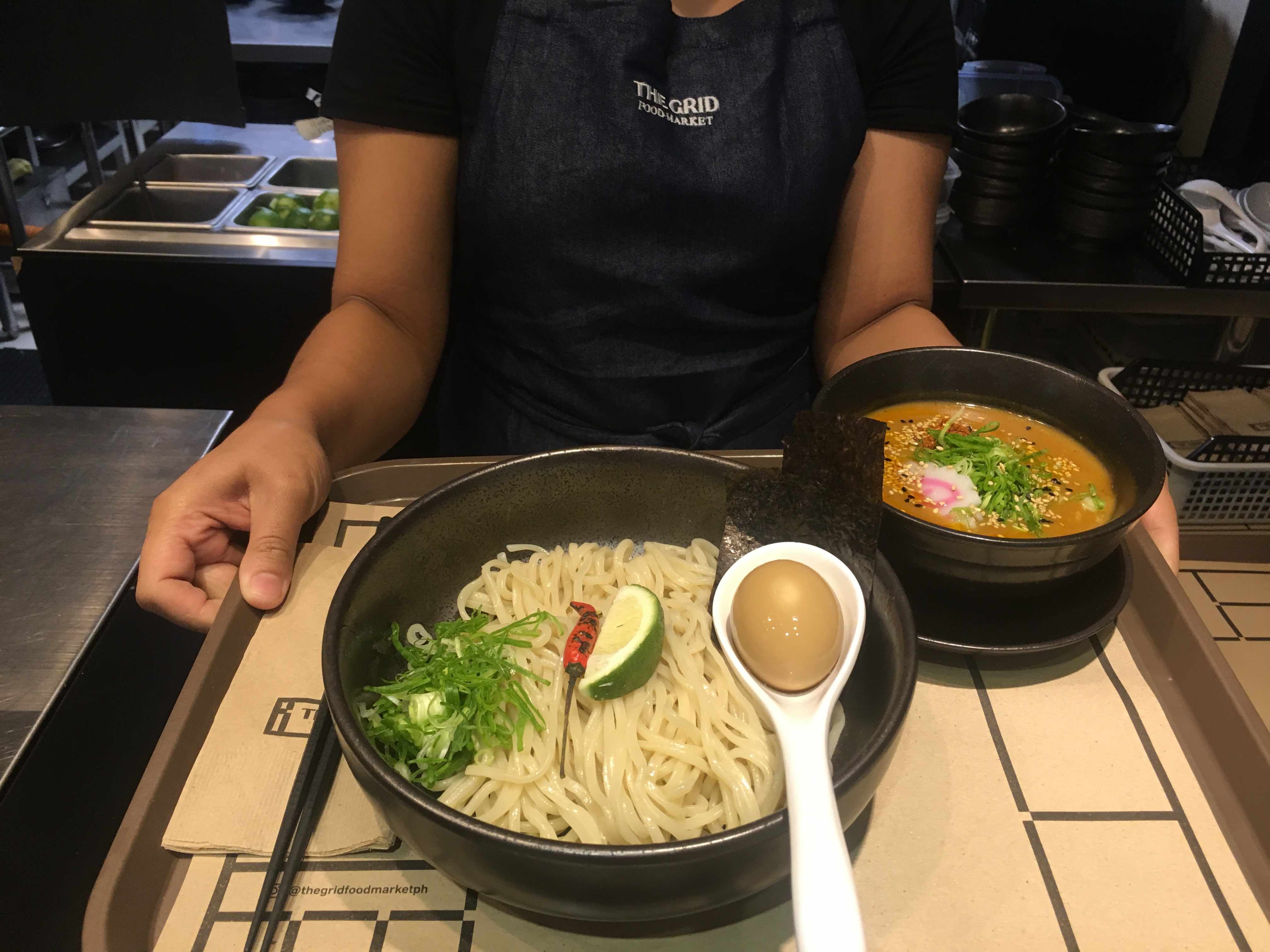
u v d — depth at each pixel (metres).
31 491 1.41
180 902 0.69
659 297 1.25
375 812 0.74
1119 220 1.90
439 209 1.29
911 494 0.99
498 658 0.78
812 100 1.22
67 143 3.04
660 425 1.38
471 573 0.92
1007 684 0.87
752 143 1.19
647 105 1.16
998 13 2.37
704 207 1.20
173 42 1.67
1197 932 0.68
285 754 0.78
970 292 1.88
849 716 0.76
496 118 1.17
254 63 2.89
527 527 0.94
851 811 0.62
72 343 2.28
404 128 1.22
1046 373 1.04
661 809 0.76
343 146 1.27
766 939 0.67
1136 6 2.32
